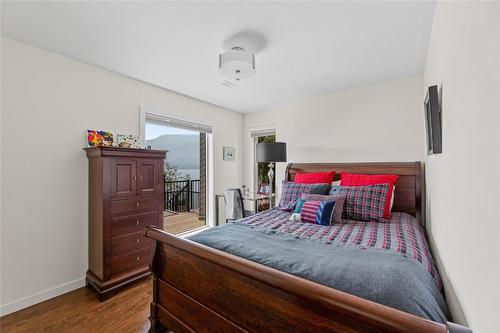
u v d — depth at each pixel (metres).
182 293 1.40
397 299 0.87
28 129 2.05
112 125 2.63
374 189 2.34
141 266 2.43
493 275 0.65
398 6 1.58
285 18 1.71
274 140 4.33
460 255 1.03
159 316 1.54
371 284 0.95
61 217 2.22
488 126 0.68
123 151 2.32
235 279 1.14
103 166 2.18
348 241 1.57
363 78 2.89
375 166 2.88
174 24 1.78
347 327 0.79
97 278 2.17
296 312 0.92
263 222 2.14
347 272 1.05
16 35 1.92
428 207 2.27
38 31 1.87
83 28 1.83
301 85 3.11
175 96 3.37
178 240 1.35
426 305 0.87
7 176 1.94
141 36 1.94
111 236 2.21
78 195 2.34
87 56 2.29
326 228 1.94
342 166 3.13
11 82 1.97
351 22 1.75
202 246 1.24
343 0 1.53
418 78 2.77
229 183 4.30
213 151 4.02
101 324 1.76
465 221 0.94
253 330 1.06
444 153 1.38
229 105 4.02
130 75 2.74
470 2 0.84
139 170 2.46
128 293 2.19
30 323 1.77
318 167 3.31
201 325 1.28
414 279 1.01
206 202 4.14
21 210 2.00
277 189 4.02
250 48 2.11
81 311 1.92
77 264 2.30
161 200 2.67
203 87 3.17
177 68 2.57
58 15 1.67
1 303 1.88
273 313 0.99
